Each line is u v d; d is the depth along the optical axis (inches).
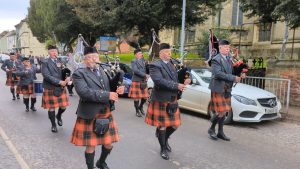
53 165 188.2
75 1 617.3
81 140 157.2
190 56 677.3
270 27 734.5
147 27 565.3
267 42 740.7
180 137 251.1
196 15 565.3
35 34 1277.1
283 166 195.5
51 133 256.8
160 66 198.2
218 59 235.8
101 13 548.1
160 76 197.2
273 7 383.6
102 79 159.9
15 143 229.5
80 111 158.1
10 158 199.3
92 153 161.5
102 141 157.9
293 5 332.5
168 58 201.0
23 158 199.6
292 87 387.5
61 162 193.3
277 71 408.8
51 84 260.1
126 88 448.5
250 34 788.0
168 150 214.7
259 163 198.8
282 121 322.7
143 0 509.4
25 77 341.1
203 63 605.3
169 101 200.5
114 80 160.7
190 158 203.9
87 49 157.4
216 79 238.7
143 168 185.5
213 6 579.2
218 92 238.8
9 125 281.6
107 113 160.1
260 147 232.8
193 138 249.1
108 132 159.9
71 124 287.1
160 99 201.2
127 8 516.7
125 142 234.7
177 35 961.5
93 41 864.9
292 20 342.0
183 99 343.0
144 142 235.5
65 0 740.7
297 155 217.9
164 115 201.2
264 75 459.8
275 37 715.4
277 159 207.8
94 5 555.8
